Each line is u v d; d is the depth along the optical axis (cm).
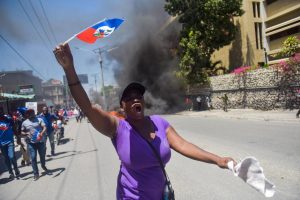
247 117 1961
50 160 1173
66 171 935
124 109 283
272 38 3197
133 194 274
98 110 263
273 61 3058
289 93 2136
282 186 582
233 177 676
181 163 855
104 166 952
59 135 1681
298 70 2044
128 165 272
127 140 271
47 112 1280
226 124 1775
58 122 1694
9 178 919
